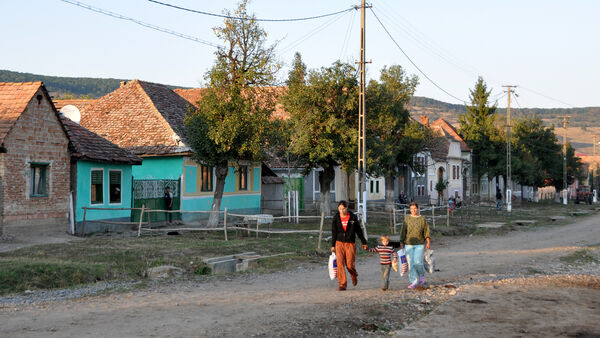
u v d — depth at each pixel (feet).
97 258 52.37
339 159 112.16
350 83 110.73
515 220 147.13
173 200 95.45
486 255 71.00
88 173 77.77
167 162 98.02
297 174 144.66
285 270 53.26
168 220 93.50
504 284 45.11
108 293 38.81
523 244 88.99
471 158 254.27
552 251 78.07
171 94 120.47
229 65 84.79
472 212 174.40
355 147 108.17
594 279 50.19
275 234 82.48
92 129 105.09
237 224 89.51
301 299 36.68
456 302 37.06
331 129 108.37
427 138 155.84
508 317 33.30
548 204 268.82
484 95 256.52
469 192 250.57
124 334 26.84
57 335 26.55
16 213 65.62
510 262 63.93
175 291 39.93
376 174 120.88
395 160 147.54
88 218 77.05
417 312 34.09
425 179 212.43
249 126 82.74
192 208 99.60
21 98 67.51
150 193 90.79
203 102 83.66
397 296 38.29
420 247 41.34
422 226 41.45
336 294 38.96
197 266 51.16
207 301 35.70
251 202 119.65
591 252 78.02
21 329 27.76
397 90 148.46
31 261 47.16
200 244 64.75
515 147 242.78
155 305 34.19
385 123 117.50
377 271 54.34
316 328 29.04
